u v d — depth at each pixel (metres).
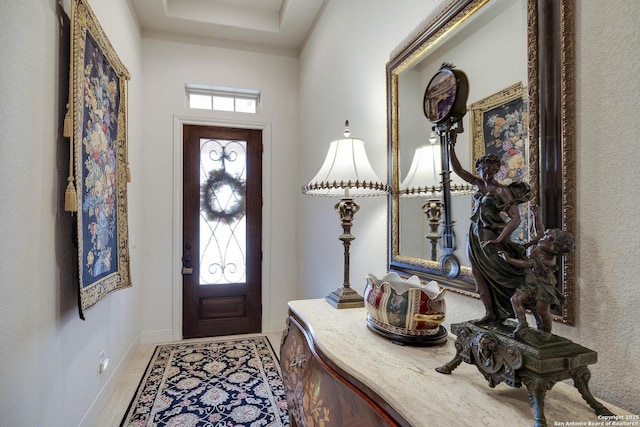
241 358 2.90
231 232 3.60
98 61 1.83
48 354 1.38
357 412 0.84
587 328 0.78
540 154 0.88
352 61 2.23
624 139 0.71
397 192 1.60
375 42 1.90
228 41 3.59
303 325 1.37
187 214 3.46
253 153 3.68
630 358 0.69
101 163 1.87
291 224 3.77
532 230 0.88
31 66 1.25
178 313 3.40
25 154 1.21
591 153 0.77
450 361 0.86
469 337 0.79
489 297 0.80
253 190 3.67
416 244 1.46
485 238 0.80
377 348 1.02
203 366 2.73
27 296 1.22
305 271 3.39
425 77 1.41
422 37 1.41
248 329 3.63
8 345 1.10
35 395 1.27
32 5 1.25
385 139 1.79
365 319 1.31
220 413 2.05
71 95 1.46
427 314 1.01
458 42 1.22
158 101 3.38
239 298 3.62
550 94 0.86
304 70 3.55
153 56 3.37
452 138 1.00
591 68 0.77
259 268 3.68
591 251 0.77
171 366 2.73
